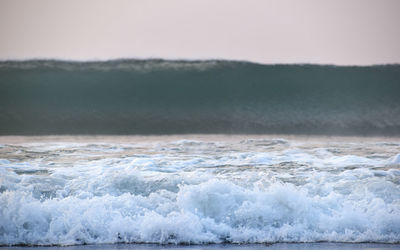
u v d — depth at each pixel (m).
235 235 20.62
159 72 72.06
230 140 48.38
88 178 25.34
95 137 53.19
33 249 19.27
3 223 20.31
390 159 32.19
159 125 63.91
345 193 23.73
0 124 63.88
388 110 69.94
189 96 70.25
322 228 21.23
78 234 20.25
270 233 20.86
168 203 22.03
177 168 29.22
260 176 26.03
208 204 21.86
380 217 21.25
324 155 34.75
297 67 73.62
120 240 20.31
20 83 69.94
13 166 29.47
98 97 69.62
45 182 24.34
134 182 24.28
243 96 70.50
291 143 43.19
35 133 57.38
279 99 70.38
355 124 65.81
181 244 20.06
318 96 71.00
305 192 22.86
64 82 70.56
